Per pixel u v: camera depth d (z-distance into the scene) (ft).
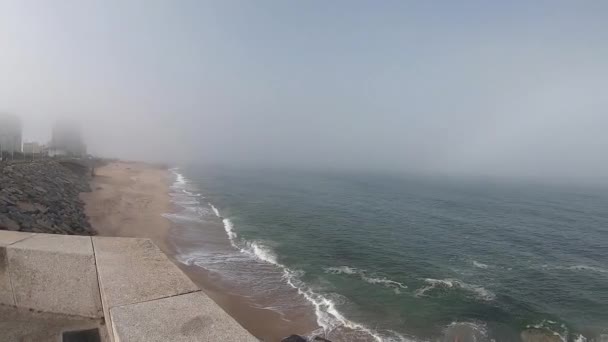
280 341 34.71
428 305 47.75
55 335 8.85
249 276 50.65
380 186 286.66
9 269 9.74
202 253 59.26
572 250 95.66
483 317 46.19
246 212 109.81
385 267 63.67
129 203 98.99
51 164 119.14
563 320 48.32
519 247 94.38
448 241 94.38
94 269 9.61
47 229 49.14
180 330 6.81
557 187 428.97
